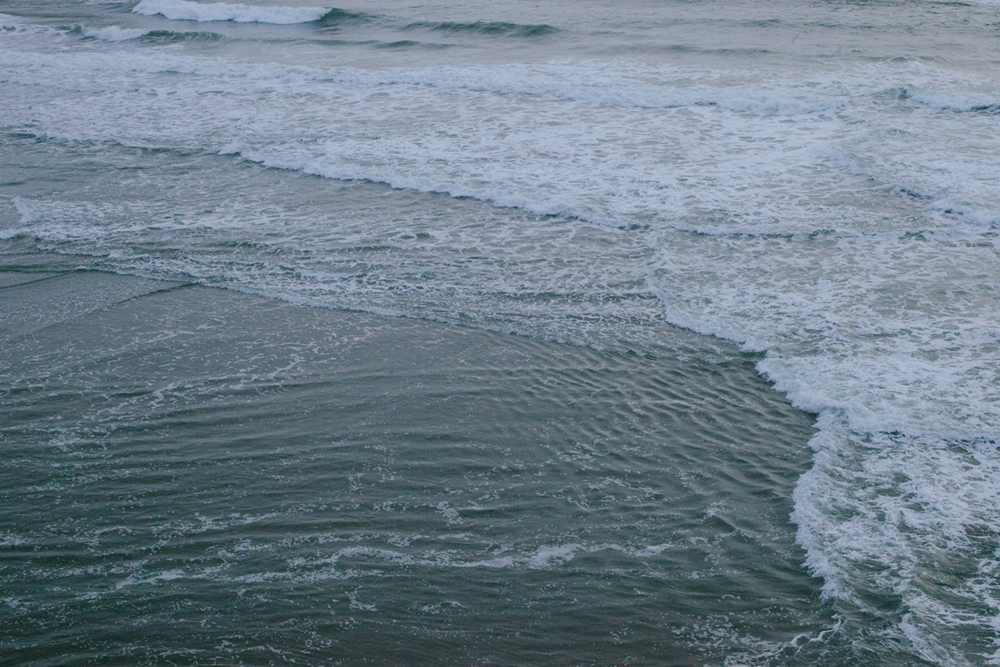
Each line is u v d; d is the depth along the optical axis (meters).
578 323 7.92
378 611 4.70
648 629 4.59
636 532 5.34
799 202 10.27
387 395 6.82
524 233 9.77
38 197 11.08
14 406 6.65
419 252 9.35
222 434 6.31
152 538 5.24
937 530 5.27
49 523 5.37
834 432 6.27
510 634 4.55
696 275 8.72
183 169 12.05
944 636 4.51
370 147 12.62
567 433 6.35
